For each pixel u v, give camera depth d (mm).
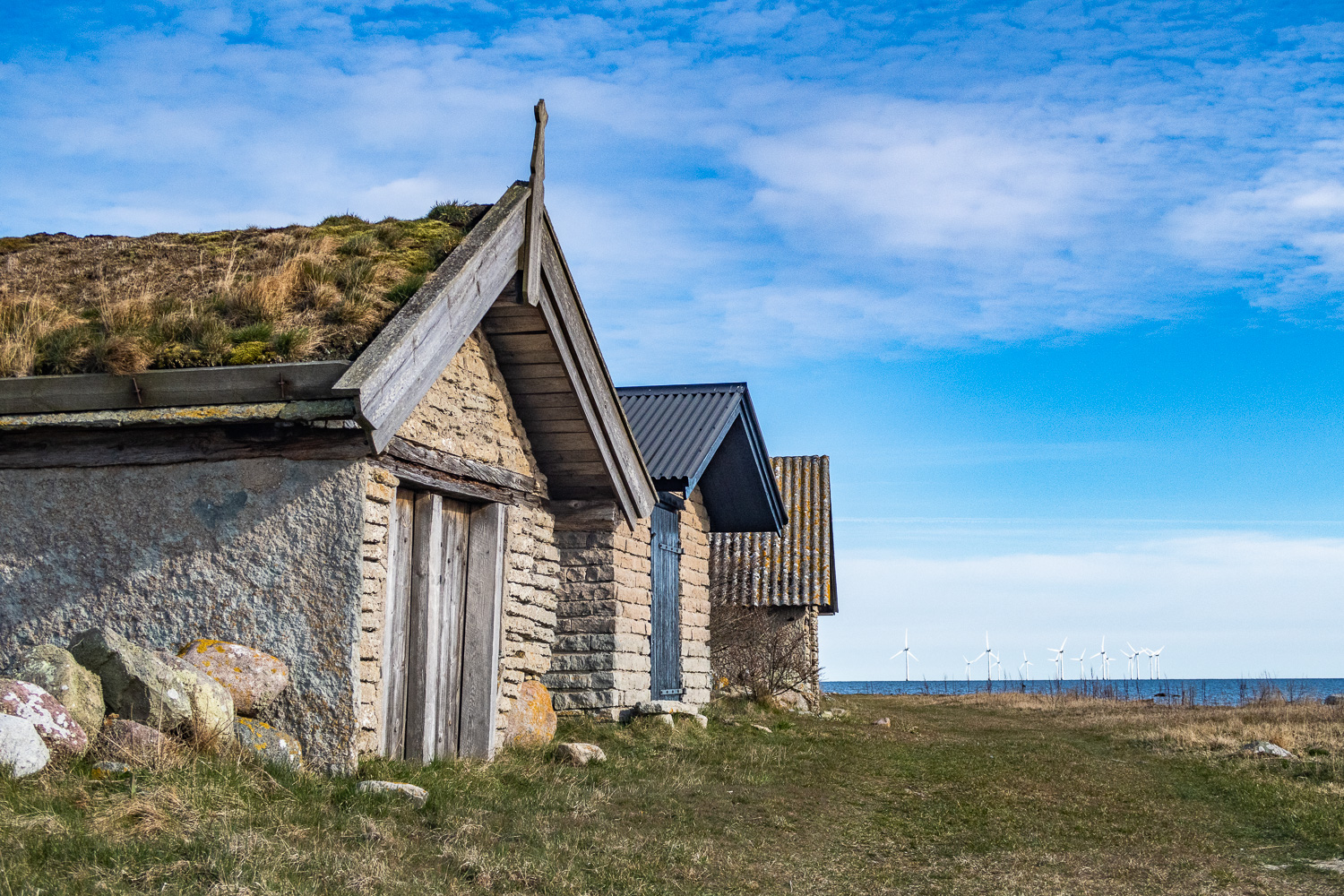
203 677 7680
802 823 8805
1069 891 6949
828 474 28625
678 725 13688
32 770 6379
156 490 8500
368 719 8469
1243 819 9812
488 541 10711
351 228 12812
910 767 12711
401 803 7555
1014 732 19797
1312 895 6922
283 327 9102
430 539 9828
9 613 8414
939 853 8078
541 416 11930
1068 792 11219
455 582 10430
